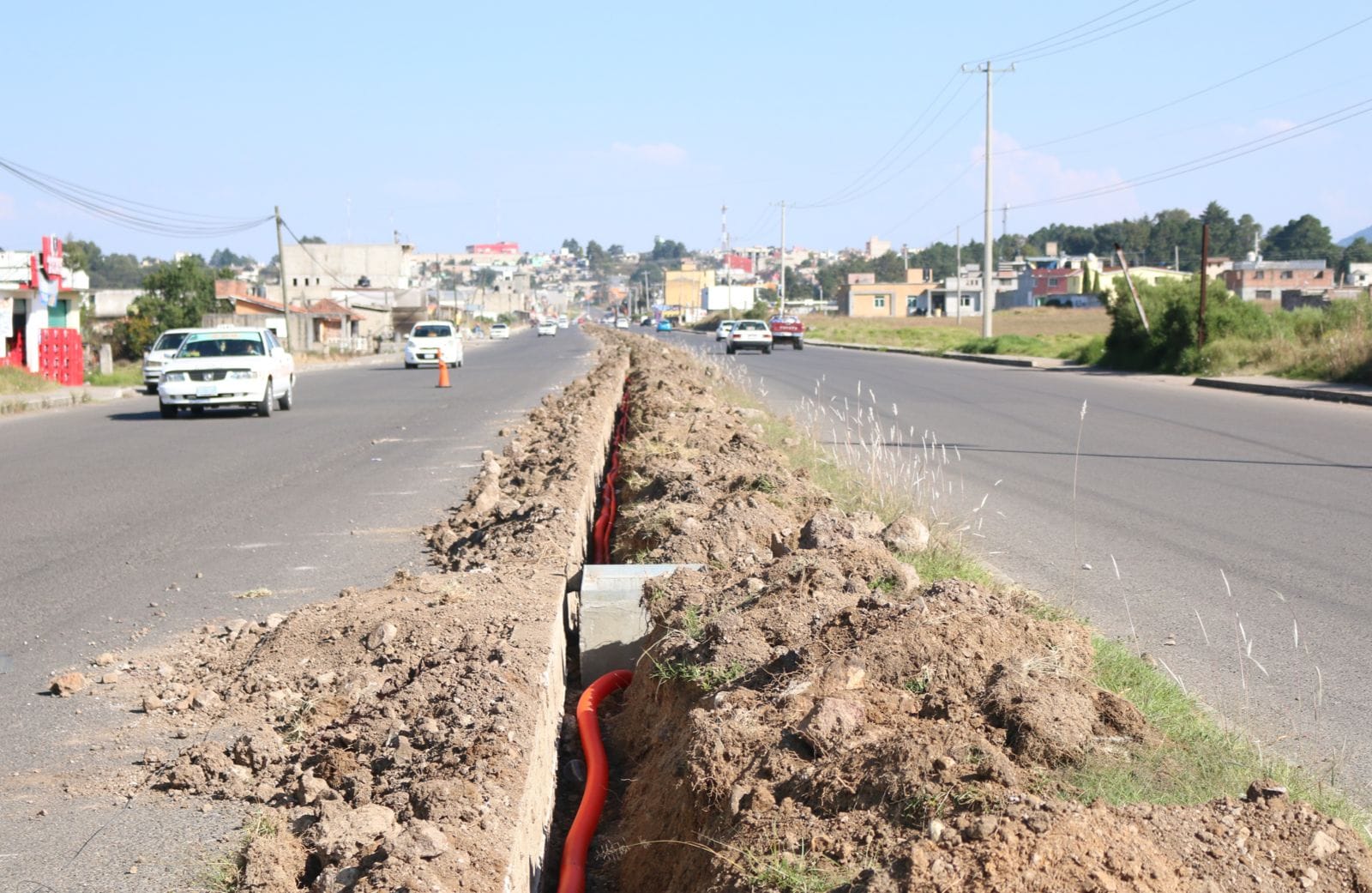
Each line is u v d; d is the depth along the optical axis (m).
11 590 9.52
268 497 14.27
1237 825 3.47
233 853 4.71
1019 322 107.31
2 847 4.86
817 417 22.14
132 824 5.06
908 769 3.82
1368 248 179.88
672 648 6.10
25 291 41.12
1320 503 12.91
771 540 8.55
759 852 3.76
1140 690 5.64
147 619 8.55
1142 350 38.28
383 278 155.88
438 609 7.51
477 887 3.99
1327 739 5.82
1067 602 8.48
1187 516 12.09
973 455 17.00
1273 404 25.39
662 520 9.17
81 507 13.72
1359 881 3.30
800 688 4.87
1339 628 7.89
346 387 36.72
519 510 10.62
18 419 27.34
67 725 6.32
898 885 3.20
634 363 38.78
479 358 61.16
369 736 5.60
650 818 4.92
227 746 5.84
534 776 5.07
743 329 58.28
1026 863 3.18
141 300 70.44
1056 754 4.18
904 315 171.25
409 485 15.03
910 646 5.06
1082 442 18.66
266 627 7.98
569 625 8.13
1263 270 123.62
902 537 8.83
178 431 23.38
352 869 4.12
